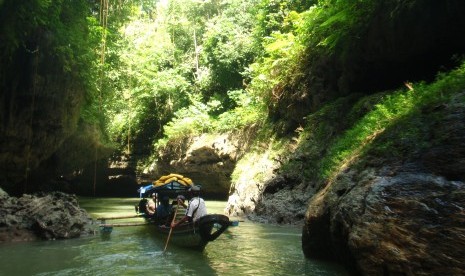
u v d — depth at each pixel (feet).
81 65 46.65
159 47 98.68
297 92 43.45
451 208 12.08
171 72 90.89
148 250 24.29
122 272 18.74
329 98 39.63
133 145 95.20
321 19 38.60
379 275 13.12
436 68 28.66
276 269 18.69
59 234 28.12
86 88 50.06
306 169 36.78
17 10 34.83
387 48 30.30
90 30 52.01
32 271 18.89
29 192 54.13
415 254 12.10
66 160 60.70
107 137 71.56
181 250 24.17
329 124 36.42
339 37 34.06
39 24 39.01
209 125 73.46
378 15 30.40
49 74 41.73
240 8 85.10
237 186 47.42
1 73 37.09
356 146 23.49
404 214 13.19
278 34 47.65
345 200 16.53
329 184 20.36
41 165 54.03
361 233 14.24
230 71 78.54
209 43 82.48
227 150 63.52
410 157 15.12
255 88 55.16
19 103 40.22
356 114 32.45
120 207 59.26
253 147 51.21
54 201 31.45
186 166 75.20
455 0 24.20
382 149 17.31
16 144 42.04
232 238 28.19
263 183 41.88
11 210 28.86
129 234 30.76
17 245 25.52
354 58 34.65
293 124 44.16
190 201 25.13
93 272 18.74
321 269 18.24
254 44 71.20
